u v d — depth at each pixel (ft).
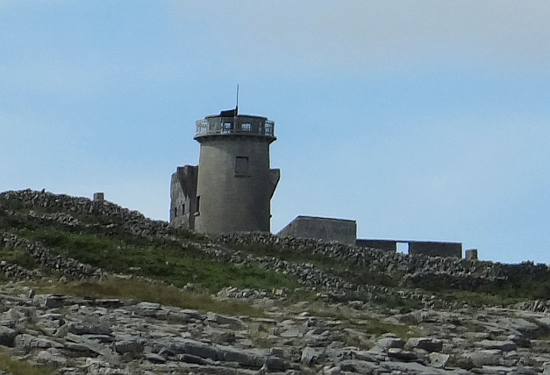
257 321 598.75
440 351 581.53
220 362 493.77
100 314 551.18
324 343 558.15
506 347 630.33
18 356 460.14
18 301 555.69
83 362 462.60
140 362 476.13
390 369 521.24
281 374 494.59
